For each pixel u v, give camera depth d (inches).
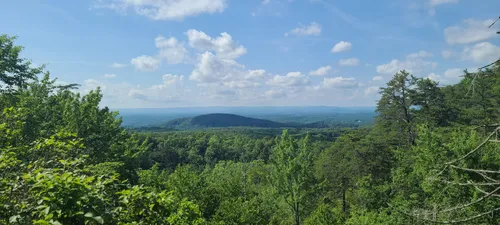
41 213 122.1
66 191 130.0
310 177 1192.2
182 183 986.7
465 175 466.6
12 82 669.3
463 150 509.0
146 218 162.1
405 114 1179.9
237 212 919.0
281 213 1306.6
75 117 564.7
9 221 123.0
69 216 127.3
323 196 1332.4
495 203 426.6
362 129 1363.2
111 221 146.5
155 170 1106.7
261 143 4028.1
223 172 2047.2
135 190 163.0
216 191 1075.9
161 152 3304.6
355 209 925.8
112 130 665.6
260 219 989.2
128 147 790.5
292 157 1183.6
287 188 1182.3
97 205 144.6
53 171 159.0
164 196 171.0
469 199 455.5
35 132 469.7
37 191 135.0
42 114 573.6
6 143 247.6
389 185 850.1
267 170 1736.0
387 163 1113.4
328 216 1048.8
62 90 708.0
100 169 369.1
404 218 564.7
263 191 1465.3
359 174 1122.0
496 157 478.6
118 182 198.5
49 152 218.1
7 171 179.3
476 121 950.4
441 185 487.5
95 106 635.5
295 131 6574.8
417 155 703.1
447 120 1130.0
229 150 4160.9
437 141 634.8
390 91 1167.0
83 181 144.0
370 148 1119.6
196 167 3378.4
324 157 1390.3
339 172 1204.5
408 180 725.3
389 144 1167.0
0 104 440.8
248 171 2005.4
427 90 1143.0
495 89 776.9
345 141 1248.2
